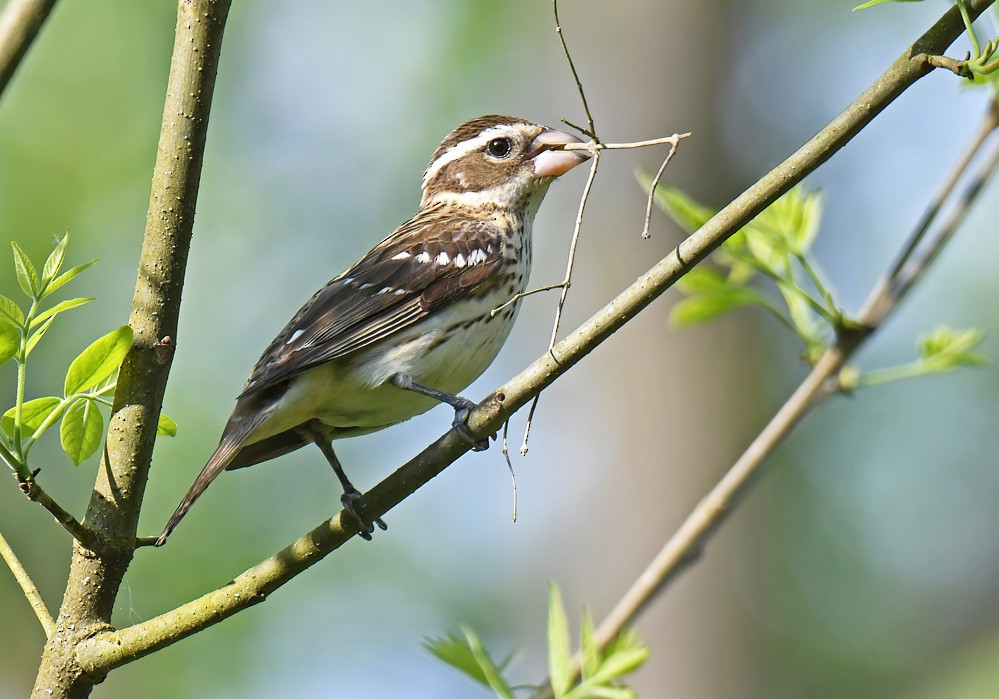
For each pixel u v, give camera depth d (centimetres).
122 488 547
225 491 1131
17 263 505
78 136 1276
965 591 1417
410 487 573
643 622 1413
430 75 1489
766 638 1411
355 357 734
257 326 1328
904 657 1398
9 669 1162
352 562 1236
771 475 1451
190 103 551
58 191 1252
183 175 552
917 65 500
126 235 1260
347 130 1459
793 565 1431
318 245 1393
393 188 1444
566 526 1460
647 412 1470
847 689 1397
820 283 679
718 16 1606
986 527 1423
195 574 1085
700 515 679
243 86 1440
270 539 1127
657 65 1580
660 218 1516
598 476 1473
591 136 566
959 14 498
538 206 838
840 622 1413
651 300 543
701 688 1392
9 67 552
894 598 1418
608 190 1541
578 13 1592
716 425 1465
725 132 1595
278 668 1145
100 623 545
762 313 1503
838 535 1440
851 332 682
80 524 540
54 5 559
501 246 784
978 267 1400
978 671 1357
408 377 730
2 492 1179
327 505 1177
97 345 514
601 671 534
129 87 1297
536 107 1568
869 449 1454
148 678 1110
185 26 551
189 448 1152
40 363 1177
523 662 1412
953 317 1413
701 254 529
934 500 1438
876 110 510
